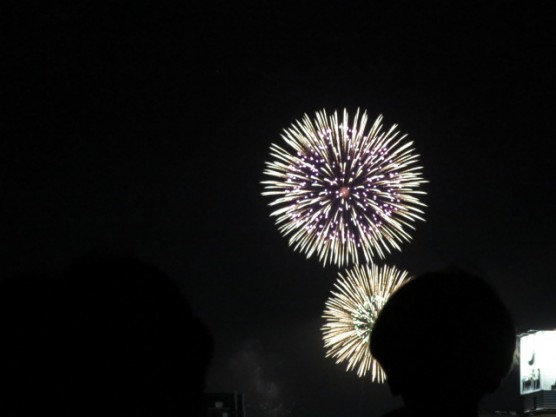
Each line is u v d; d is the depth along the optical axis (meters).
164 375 4.90
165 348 4.93
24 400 4.79
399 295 6.57
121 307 4.92
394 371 6.47
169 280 5.15
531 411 62.94
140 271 5.10
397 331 6.43
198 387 5.04
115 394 4.83
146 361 4.88
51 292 4.99
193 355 5.01
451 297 6.41
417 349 6.36
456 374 6.34
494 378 6.43
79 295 4.93
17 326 4.87
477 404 6.43
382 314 6.59
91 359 4.82
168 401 4.91
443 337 6.33
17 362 4.82
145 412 4.87
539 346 63.75
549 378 62.75
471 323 6.36
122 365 4.84
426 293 6.48
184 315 5.07
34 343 4.83
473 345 6.33
